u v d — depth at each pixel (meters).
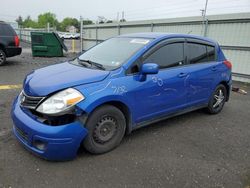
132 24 16.39
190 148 4.17
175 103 4.73
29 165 3.42
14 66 12.05
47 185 3.07
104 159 3.67
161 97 4.41
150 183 3.21
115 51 4.43
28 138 3.41
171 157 3.84
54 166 3.43
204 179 3.35
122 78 3.86
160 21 14.12
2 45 11.89
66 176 3.25
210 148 4.22
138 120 4.18
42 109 3.31
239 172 3.56
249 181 3.37
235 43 10.73
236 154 4.07
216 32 11.38
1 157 3.56
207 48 5.46
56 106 3.28
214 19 11.30
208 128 5.06
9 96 6.59
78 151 3.81
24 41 33.69
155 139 4.41
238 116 5.92
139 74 4.05
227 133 4.88
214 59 5.63
